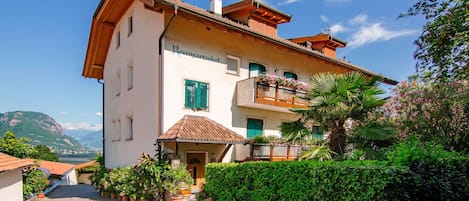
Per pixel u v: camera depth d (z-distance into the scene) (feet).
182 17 43.83
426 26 25.81
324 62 60.54
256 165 28.99
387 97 32.58
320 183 22.98
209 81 46.73
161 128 41.47
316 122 33.09
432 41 25.54
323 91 31.63
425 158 20.36
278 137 50.44
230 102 49.21
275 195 26.63
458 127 31.01
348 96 30.37
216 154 45.55
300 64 61.00
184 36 44.39
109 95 64.44
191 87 44.62
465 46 24.77
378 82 32.78
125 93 53.62
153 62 44.06
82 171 115.14
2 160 35.76
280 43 49.52
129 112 51.37
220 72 48.32
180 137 37.50
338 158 27.94
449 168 20.90
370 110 31.35
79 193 55.83
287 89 51.37
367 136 27.48
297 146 49.16
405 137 31.32
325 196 22.58
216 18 41.68
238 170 31.04
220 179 33.30
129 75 53.01
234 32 44.98
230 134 43.65
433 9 25.08
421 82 34.63
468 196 21.33
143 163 37.93
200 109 45.39
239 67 50.85
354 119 30.73
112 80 62.18
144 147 45.34
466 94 29.32
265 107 51.62
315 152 28.48
